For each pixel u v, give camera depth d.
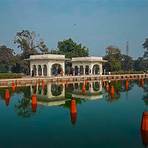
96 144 14.89
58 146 14.59
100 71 81.88
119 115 22.53
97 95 38.69
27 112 24.62
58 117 22.05
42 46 95.00
